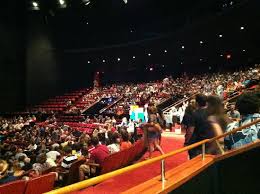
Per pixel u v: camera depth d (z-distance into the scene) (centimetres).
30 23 2875
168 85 2717
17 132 1950
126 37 3409
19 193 492
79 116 2536
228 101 1459
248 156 349
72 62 3378
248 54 2827
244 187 350
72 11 2850
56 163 810
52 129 1769
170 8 2886
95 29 3366
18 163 739
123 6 2820
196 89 2198
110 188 529
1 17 2633
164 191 265
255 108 346
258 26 2380
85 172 682
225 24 2345
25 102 2841
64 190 164
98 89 3281
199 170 325
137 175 612
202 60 3128
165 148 966
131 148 772
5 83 2675
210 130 399
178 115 1592
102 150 697
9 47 2705
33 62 2911
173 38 2831
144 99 2338
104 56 3453
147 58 3378
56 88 3192
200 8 2695
